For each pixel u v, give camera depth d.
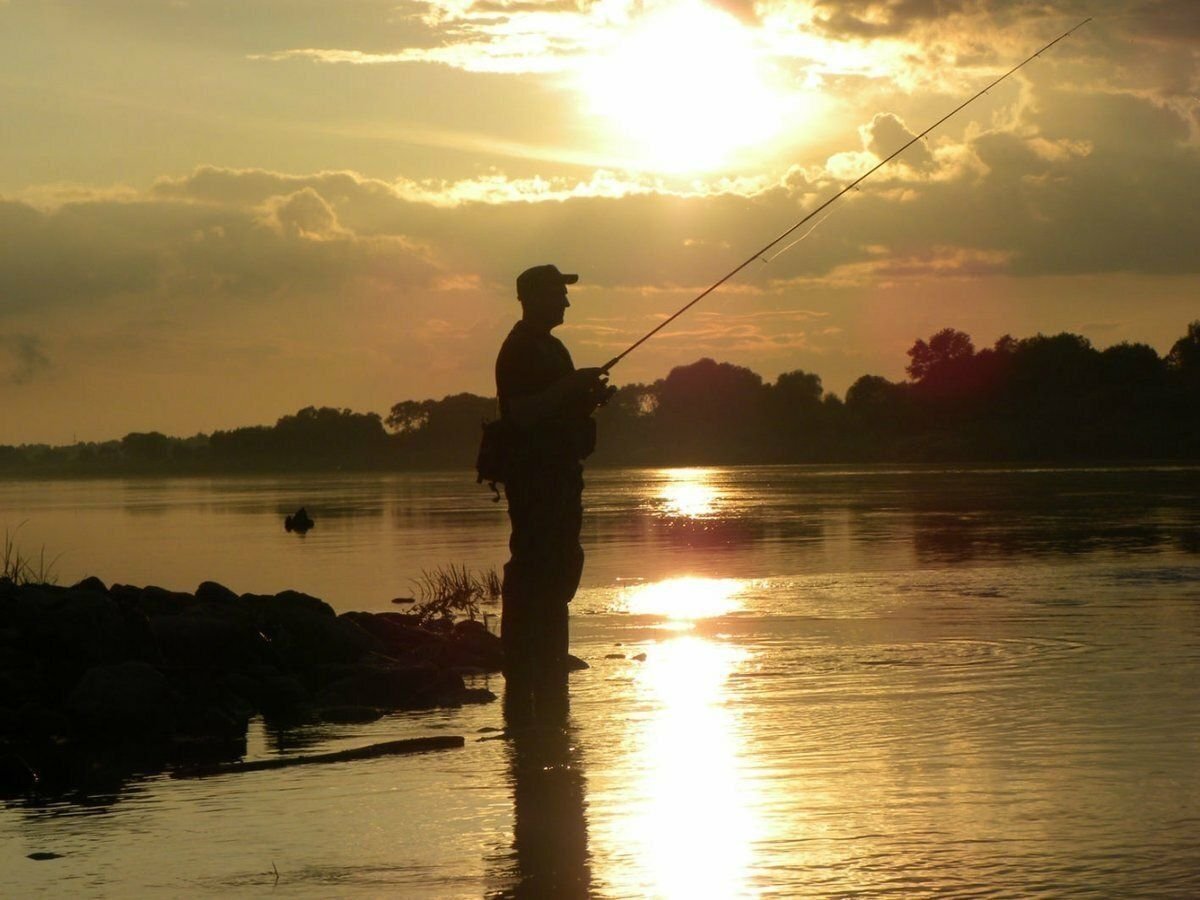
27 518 52.97
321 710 9.11
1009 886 4.23
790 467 153.62
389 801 5.89
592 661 10.47
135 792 6.56
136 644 9.95
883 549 23.94
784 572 19.31
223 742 8.05
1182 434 140.62
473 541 31.64
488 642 11.55
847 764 6.12
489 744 7.19
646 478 106.12
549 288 9.36
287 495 82.50
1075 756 6.06
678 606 14.84
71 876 4.94
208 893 4.62
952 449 150.62
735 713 7.67
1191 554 20.66
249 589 20.36
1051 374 161.38
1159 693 7.77
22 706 8.78
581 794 5.80
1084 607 13.21
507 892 4.43
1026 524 31.06
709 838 4.95
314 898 4.49
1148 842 4.62
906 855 4.60
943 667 9.28
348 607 17.41
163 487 122.19
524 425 9.03
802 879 4.41
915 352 173.50
